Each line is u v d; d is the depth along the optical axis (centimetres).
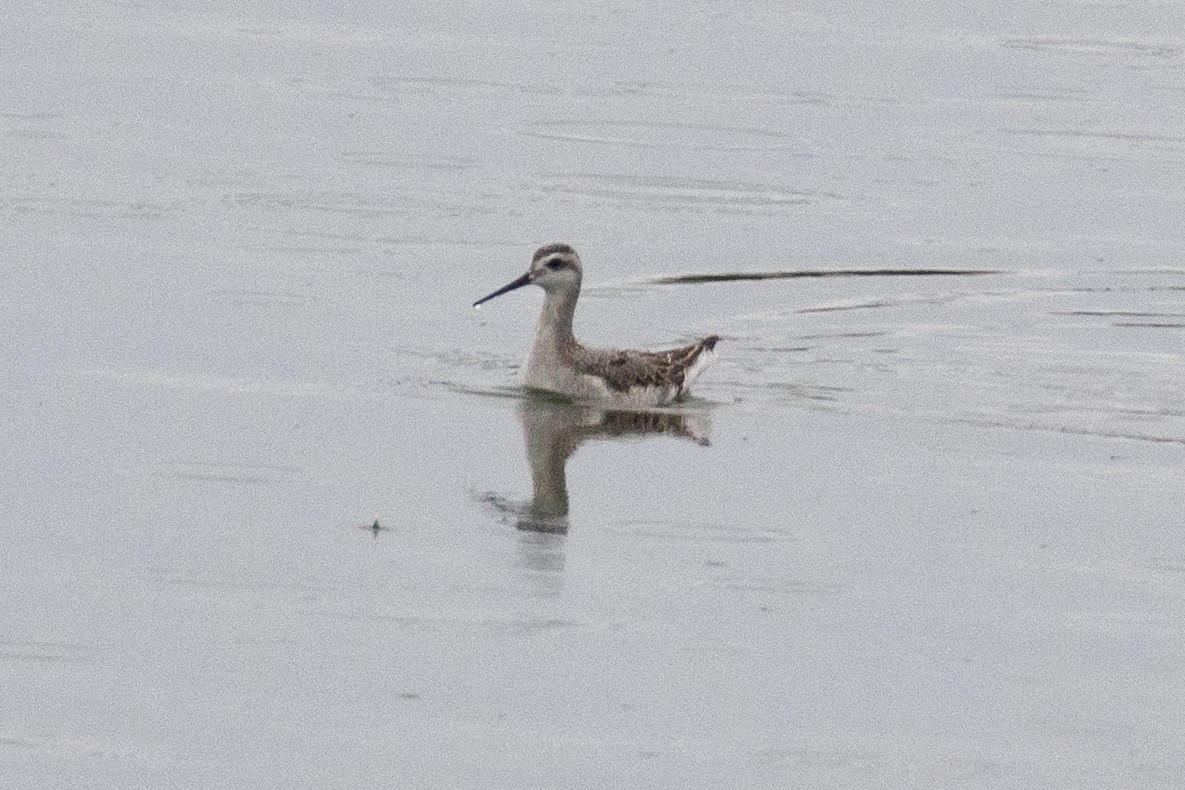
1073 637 1681
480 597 1731
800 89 3856
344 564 1789
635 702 1559
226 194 3056
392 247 2838
